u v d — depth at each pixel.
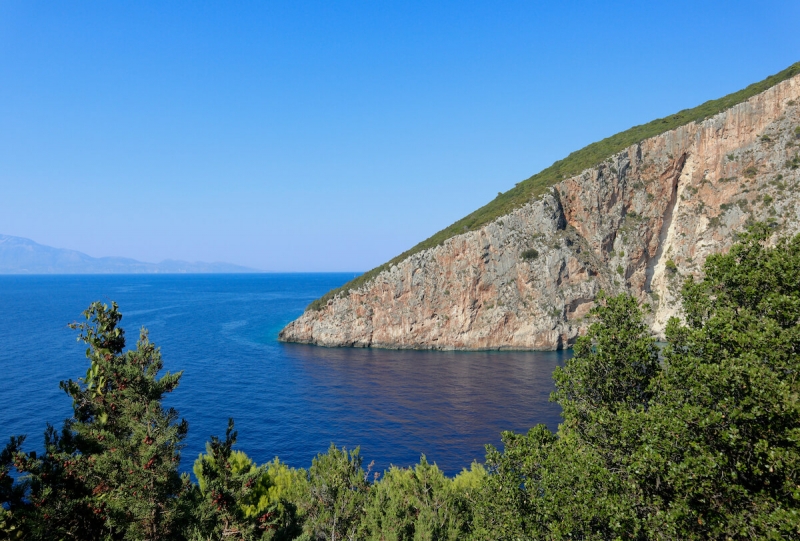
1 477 12.32
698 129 100.00
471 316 105.12
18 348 96.75
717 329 15.78
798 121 90.31
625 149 106.75
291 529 17.39
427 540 19.06
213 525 14.47
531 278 103.25
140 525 13.03
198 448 45.88
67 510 12.57
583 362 19.33
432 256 108.75
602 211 105.81
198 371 81.19
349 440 49.06
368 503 21.95
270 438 49.56
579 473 15.17
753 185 92.75
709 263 18.97
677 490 13.62
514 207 110.25
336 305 113.44
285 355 98.00
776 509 12.08
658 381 16.97
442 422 54.62
